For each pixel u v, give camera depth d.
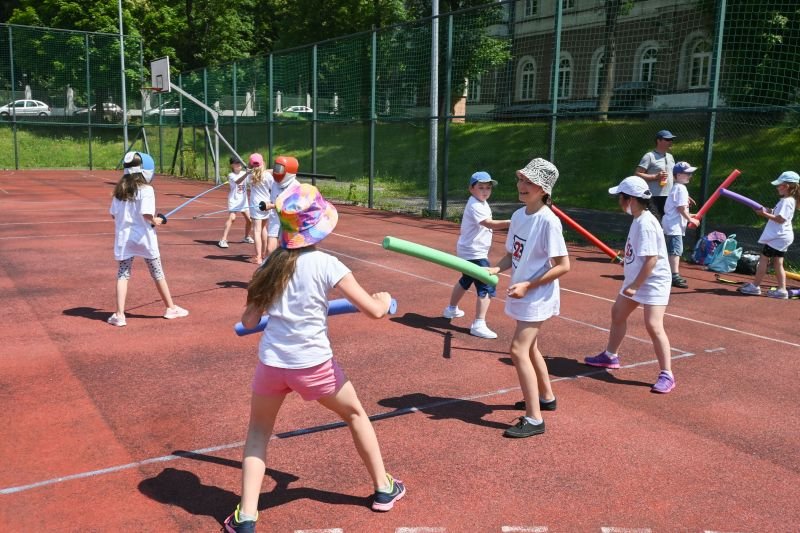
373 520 3.28
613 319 5.50
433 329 6.63
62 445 3.98
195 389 4.89
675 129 23.05
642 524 3.31
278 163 8.16
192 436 4.14
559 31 12.45
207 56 42.50
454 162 25.86
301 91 19.48
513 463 3.90
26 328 6.31
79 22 36.62
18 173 27.25
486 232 6.43
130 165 6.34
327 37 37.62
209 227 13.41
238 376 5.17
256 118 21.92
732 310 7.70
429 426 4.38
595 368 5.61
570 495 3.56
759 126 20.66
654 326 5.07
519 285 4.05
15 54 28.56
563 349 6.12
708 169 10.77
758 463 3.98
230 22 42.78
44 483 3.54
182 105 26.95
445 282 8.85
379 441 4.15
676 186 8.78
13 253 10.02
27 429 4.18
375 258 10.45
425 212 15.95
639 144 23.27
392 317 7.04
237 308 7.21
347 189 21.28
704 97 16.75
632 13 17.00
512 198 20.86
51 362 5.40
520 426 4.27
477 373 5.40
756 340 6.52
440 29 15.50
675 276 8.95
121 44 29.17
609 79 16.59
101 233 12.12
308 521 3.26
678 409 4.77
